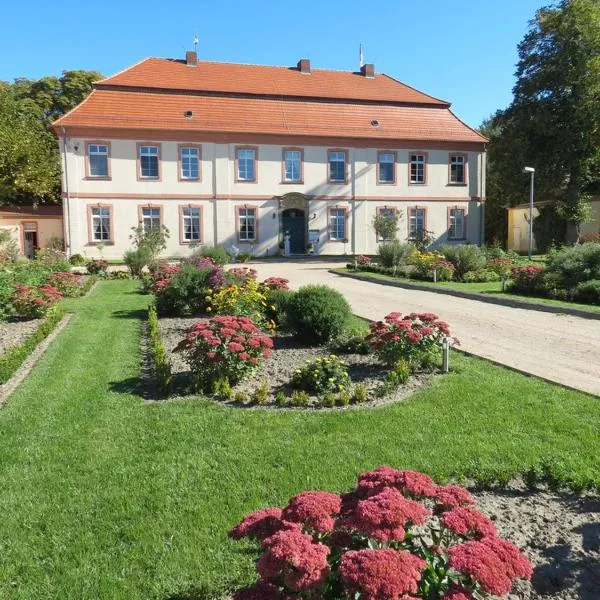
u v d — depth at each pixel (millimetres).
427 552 2600
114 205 30703
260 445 5129
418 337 7309
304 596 2287
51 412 6227
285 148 32875
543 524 3834
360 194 34094
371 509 2512
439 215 35281
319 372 6812
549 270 15914
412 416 5797
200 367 7051
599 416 5723
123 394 6887
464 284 19094
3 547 3619
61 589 3188
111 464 4809
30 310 12250
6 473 4680
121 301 15594
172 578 3268
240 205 32438
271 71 37000
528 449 4887
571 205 33438
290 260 31516
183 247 31828
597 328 11117
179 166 31438
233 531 2682
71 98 42594
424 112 36188
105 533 3746
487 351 9047
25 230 34188
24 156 34125
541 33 33250
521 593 3172
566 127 32562
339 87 36688
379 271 23922
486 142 35375
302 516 2594
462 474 4445
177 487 4352
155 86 32438
